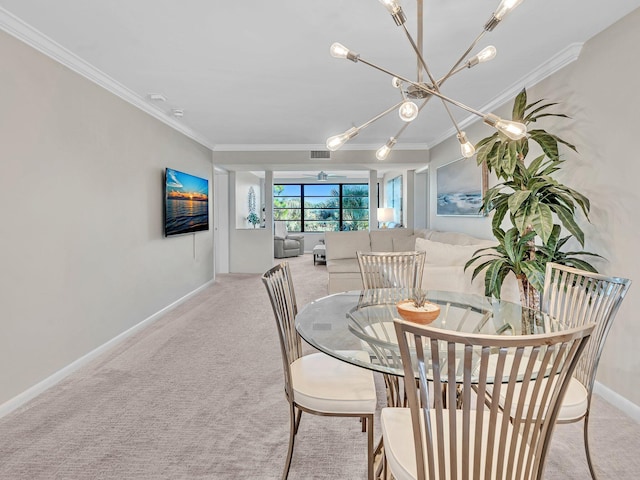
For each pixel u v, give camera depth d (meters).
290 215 11.43
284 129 4.79
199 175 5.30
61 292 2.52
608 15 2.07
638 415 2.00
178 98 3.50
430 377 1.26
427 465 1.06
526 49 2.48
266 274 1.61
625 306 2.09
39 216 2.33
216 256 7.04
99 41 2.35
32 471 1.61
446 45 2.41
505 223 3.51
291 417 1.56
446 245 3.18
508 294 3.11
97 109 2.91
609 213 2.20
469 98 3.53
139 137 3.57
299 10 2.01
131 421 2.01
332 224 11.47
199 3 1.94
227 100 3.56
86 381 2.49
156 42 2.38
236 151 5.90
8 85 2.09
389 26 2.17
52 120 2.43
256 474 1.61
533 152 3.03
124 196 3.31
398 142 5.66
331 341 1.55
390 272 2.87
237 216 7.99
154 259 3.90
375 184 7.27
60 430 1.92
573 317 1.73
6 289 2.10
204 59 2.63
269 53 2.54
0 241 2.06
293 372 1.72
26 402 2.20
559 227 2.35
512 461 0.95
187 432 1.91
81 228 2.73
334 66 2.76
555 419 0.98
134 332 3.47
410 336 1.57
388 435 1.22
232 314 4.16
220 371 2.65
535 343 0.82
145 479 1.57
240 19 2.10
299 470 1.64
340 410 1.48
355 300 2.27
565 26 2.18
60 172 2.51
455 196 4.74
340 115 4.11
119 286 3.23
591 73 2.33
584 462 1.68
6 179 2.09
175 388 2.39
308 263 8.62
